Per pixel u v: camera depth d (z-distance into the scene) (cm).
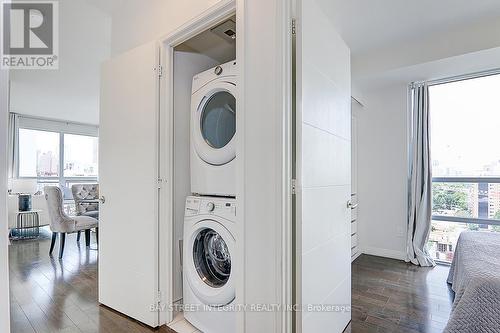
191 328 195
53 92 472
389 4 236
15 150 602
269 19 144
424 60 295
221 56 251
